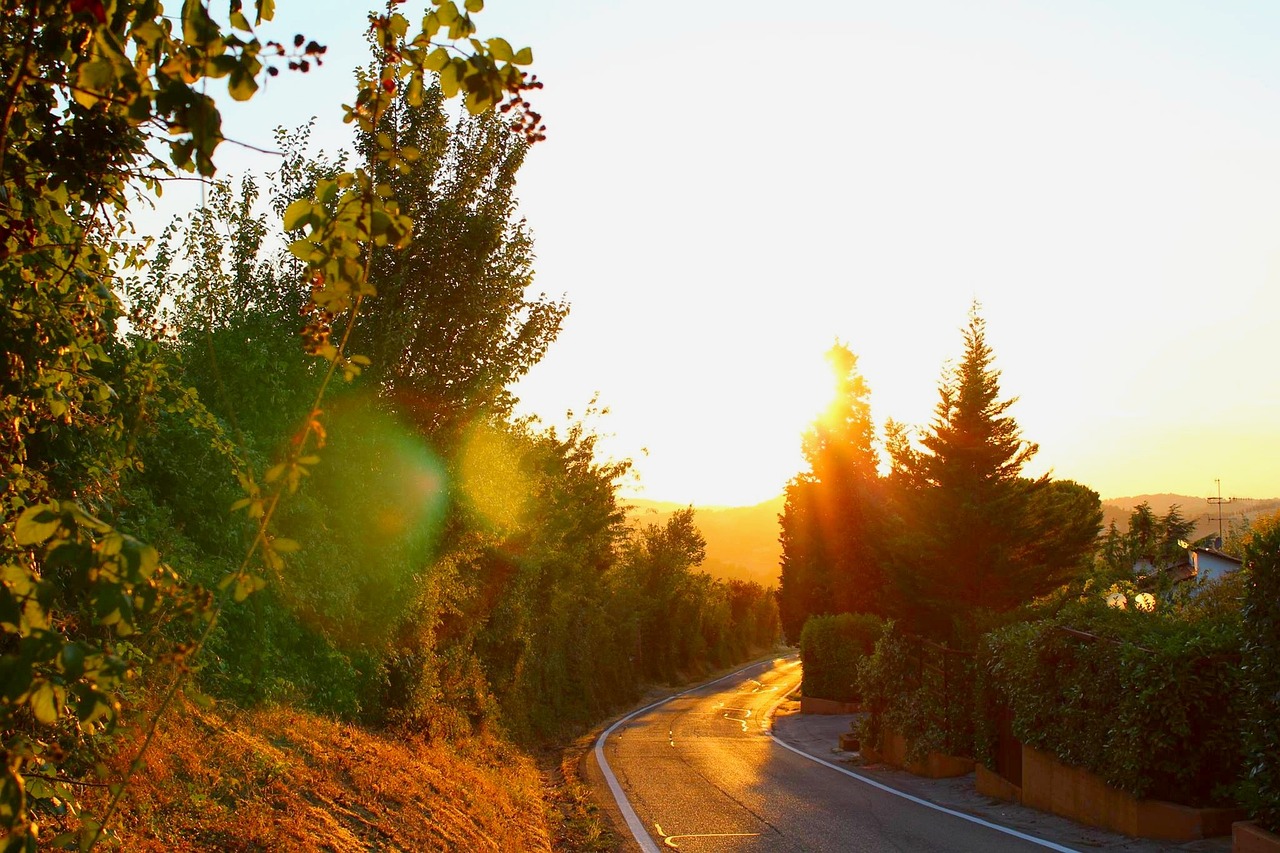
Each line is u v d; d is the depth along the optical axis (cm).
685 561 5784
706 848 1048
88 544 200
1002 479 2959
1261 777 823
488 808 1109
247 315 1171
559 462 2811
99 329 347
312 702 1116
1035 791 1270
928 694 1698
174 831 551
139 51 218
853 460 4844
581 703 3306
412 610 1425
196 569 787
